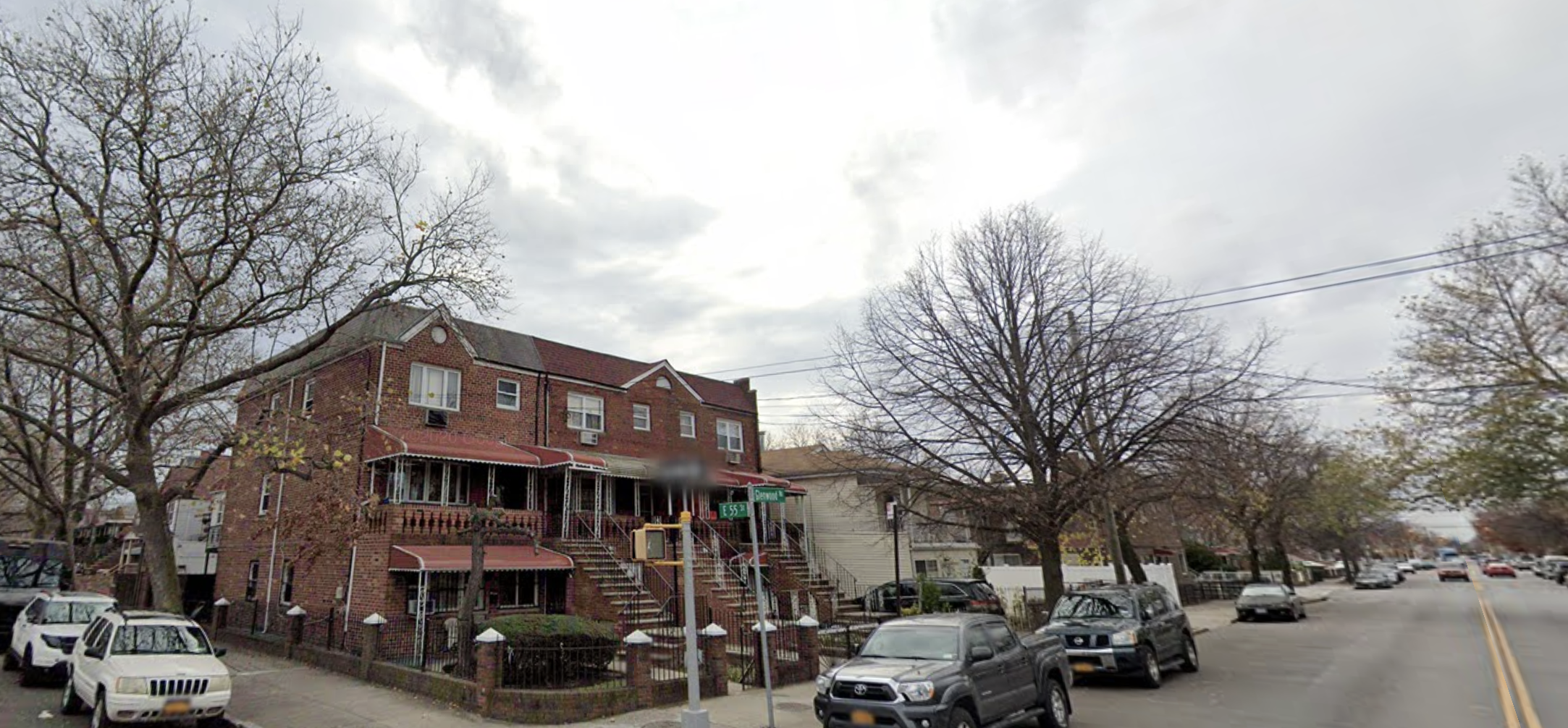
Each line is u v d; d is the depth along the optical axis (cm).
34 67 1310
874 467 1889
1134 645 1385
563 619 1400
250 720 1160
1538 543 8975
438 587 1961
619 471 2362
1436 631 2311
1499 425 2356
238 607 2134
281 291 1511
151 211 1378
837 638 1803
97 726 1060
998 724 971
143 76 1365
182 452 2027
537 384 2445
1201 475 1723
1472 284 2350
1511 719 1083
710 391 3188
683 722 1020
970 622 1036
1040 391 1823
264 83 1477
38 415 1992
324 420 1966
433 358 2178
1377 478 3231
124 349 1476
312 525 1623
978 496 1797
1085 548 3716
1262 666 1670
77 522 2472
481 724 1134
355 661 1498
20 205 1355
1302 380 1928
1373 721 1087
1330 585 6538
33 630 1496
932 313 1903
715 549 2452
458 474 2155
